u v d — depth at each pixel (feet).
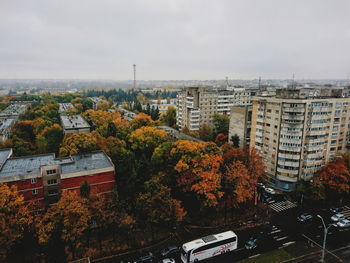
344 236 228.22
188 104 536.01
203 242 195.42
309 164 314.55
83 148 304.91
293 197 299.79
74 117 549.95
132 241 220.84
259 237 226.58
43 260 197.47
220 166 271.90
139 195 229.04
